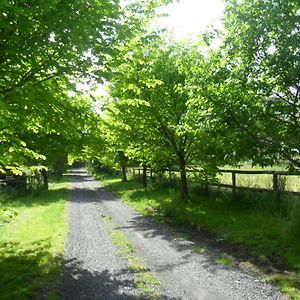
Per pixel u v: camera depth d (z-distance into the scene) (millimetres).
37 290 6238
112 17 7367
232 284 6469
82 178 55594
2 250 8922
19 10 5555
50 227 11977
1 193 21547
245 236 9445
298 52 6945
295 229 8797
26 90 6441
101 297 6027
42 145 22312
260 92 7773
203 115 8219
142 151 18031
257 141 7957
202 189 16891
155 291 6250
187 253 8680
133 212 16109
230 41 7922
